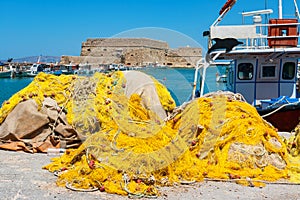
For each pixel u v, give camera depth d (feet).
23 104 32.81
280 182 24.09
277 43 48.96
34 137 32.24
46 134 32.19
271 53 47.67
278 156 26.37
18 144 31.60
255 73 52.06
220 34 47.34
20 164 27.30
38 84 34.32
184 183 23.34
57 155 30.04
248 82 52.37
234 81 52.70
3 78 252.42
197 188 22.75
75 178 22.91
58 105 32.83
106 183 22.22
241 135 26.61
